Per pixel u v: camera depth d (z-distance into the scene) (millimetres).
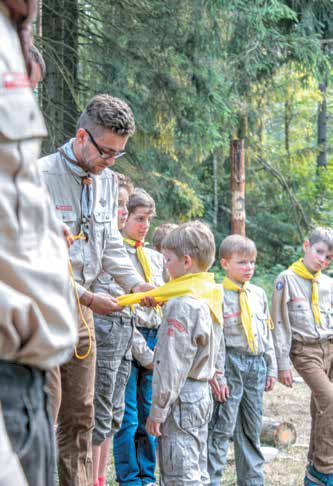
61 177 3264
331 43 12320
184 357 3377
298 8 11672
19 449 1372
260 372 4379
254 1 10641
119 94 9422
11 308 1278
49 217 1426
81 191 3299
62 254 1424
